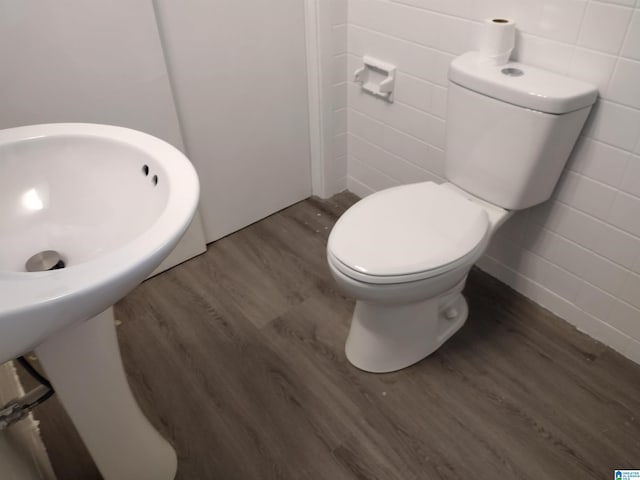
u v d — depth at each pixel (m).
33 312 0.48
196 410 1.32
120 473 1.02
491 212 1.37
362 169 2.11
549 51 1.25
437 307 1.37
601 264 1.39
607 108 1.19
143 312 1.62
